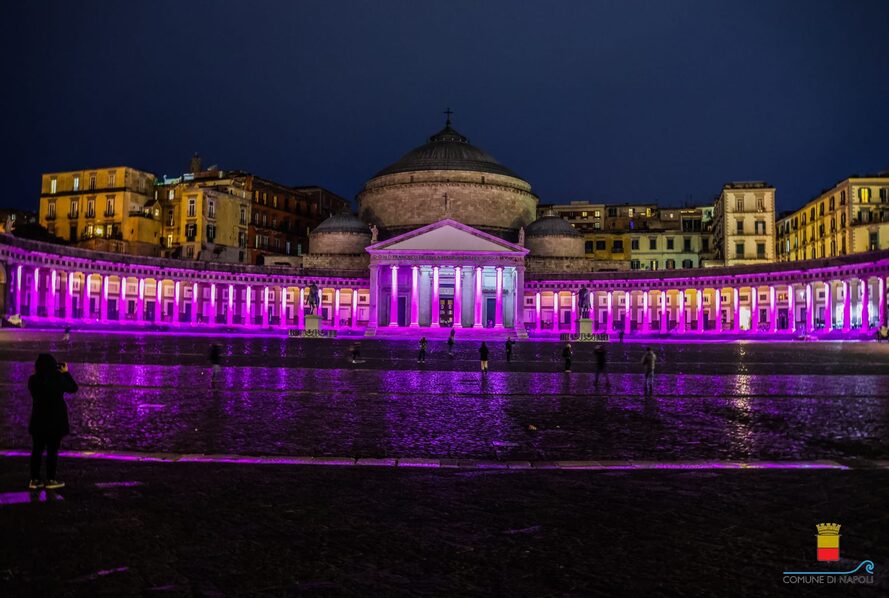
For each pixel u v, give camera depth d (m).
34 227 93.12
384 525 9.18
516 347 59.28
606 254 123.25
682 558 8.02
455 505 10.16
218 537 8.63
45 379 10.95
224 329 84.38
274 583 7.25
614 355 50.66
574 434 16.50
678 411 20.77
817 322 89.44
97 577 7.34
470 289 97.88
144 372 31.39
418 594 7.00
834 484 11.48
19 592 6.95
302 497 10.52
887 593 7.09
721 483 11.56
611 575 7.51
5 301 68.94
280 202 118.31
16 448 13.93
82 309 87.75
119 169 101.12
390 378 31.23
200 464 12.70
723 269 88.75
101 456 13.21
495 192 107.50
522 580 7.38
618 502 10.37
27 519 9.27
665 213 131.12
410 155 112.69
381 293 97.81
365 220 112.31
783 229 120.88
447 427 17.36
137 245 98.25
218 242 103.06
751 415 19.89
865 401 23.28
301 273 98.00
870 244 91.00
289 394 23.89
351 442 15.14
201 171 116.88
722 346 60.28
